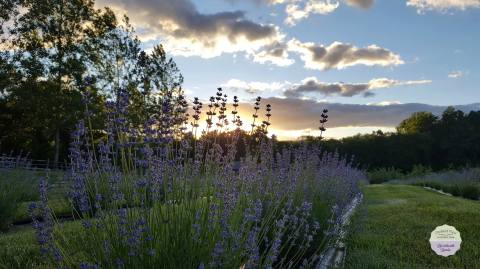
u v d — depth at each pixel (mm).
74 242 3869
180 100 3955
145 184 3432
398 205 13836
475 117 90500
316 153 8539
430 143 87188
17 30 29750
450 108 94188
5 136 36312
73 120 28656
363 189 22891
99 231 3395
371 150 82438
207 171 4336
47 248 3236
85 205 3322
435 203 14531
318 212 6484
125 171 3547
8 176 11617
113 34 29375
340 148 79500
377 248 6484
